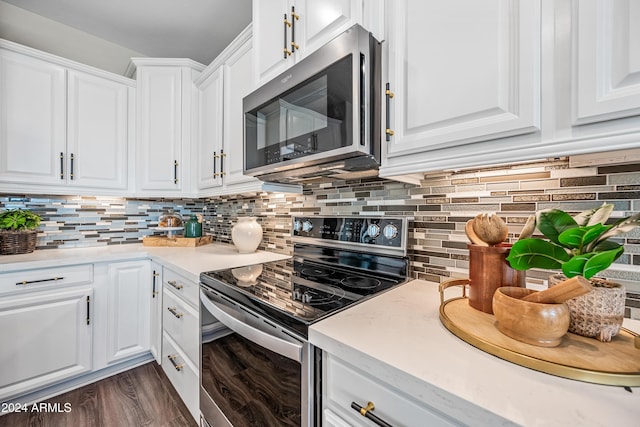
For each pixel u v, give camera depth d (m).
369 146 0.86
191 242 2.12
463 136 0.67
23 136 1.65
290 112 1.07
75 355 1.62
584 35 0.51
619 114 0.48
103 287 1.71
